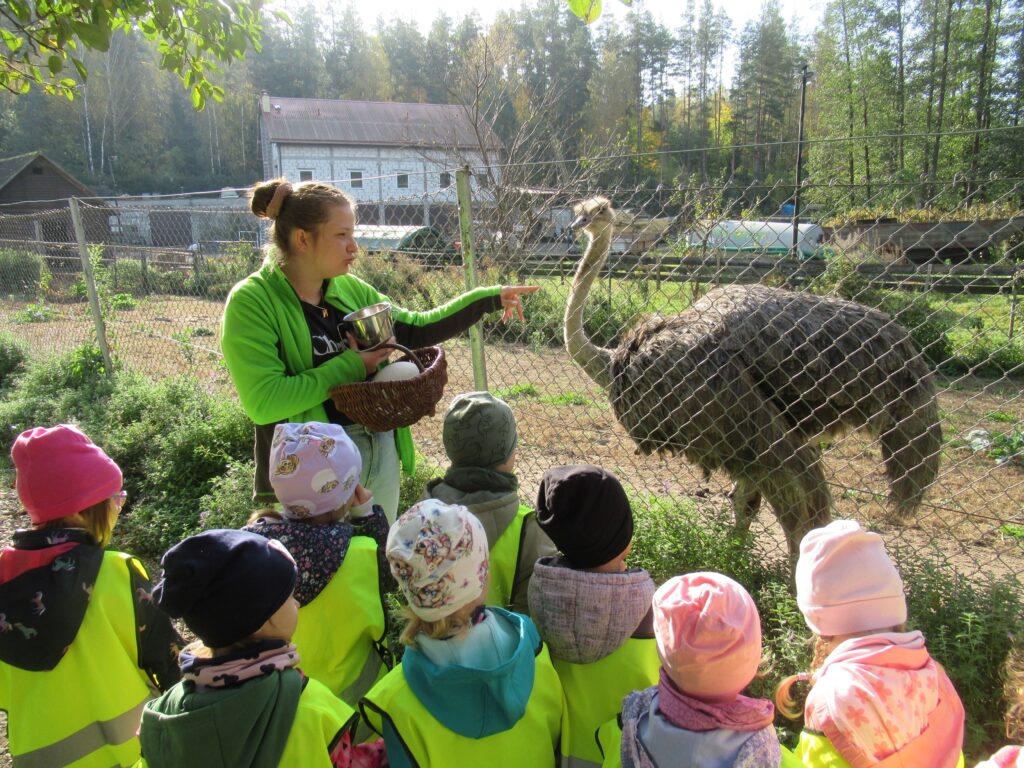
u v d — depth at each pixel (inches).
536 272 201.3
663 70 2519.7
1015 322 339.0
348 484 93.9
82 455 91.7
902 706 72.2
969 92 1317.7
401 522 74.9
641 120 2249.0
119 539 200.8
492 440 105.4
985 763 69.7
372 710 75.8
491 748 73.5
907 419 161.3
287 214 115.0
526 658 76.4
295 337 117.9
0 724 134.7
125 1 141.6
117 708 88.6
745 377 158.7
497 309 140.3
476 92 811.4
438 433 259.0
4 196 1194.0
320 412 120.2
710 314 164.7
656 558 143.0
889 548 148.3
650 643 86.6
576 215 194.5
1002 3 1269.7
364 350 120.6
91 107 2343.8
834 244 152.3
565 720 82.0
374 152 1765.5
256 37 170.2
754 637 65.8
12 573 87.9
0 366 408.2
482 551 75.6
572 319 189.0
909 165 831.1
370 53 2982.3
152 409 262.5
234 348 114.7
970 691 109.9
